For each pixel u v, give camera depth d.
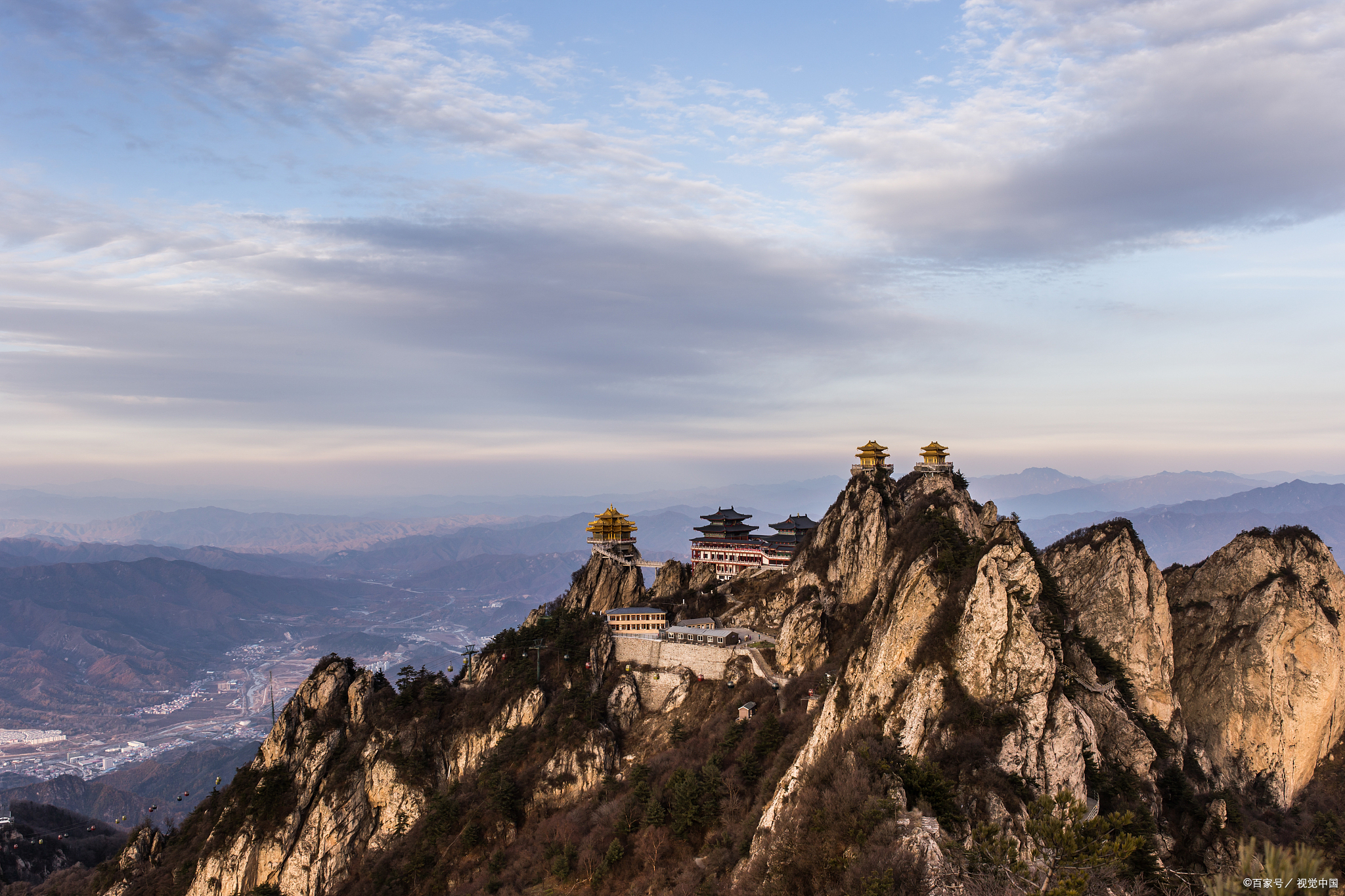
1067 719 106.06
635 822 150.75
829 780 108.44
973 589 116.19
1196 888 99.62
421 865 171.00
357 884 176.75
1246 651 140.25
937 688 112.31
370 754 196.88
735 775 149.38
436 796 186.00
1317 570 142.62
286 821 189.62
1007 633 111.88
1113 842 71.25
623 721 199.62
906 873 86.00
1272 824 125.38
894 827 93.56
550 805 176.75
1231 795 124.94
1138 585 143.00
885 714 116.81
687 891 122.81
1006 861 76.81
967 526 166.50
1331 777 133.62
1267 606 141.25
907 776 101.88
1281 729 133.75
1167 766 119.69
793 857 99.00
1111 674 128.12
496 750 191.50
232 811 197.62
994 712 107.00
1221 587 150.50
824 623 193.75
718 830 139.00
